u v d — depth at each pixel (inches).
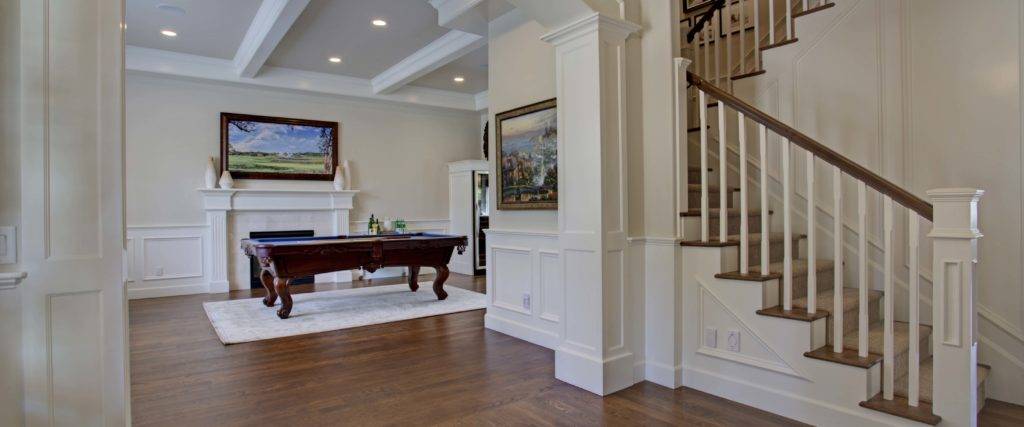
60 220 62.8
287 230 277.3
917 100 117.0
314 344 157.6
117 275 65.7
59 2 63.0
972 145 109.4
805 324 98.3
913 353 88.0
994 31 106.7
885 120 121.7
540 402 110.1
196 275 253.4
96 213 64.7
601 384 113.3
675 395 113.3
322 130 288.0
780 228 142.1
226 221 260.1
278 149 274.7
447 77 282.2
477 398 112.7
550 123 149.8
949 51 112.6
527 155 158.6
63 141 62.9
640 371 122.0
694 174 153.5
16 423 60.9
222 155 259.1
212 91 257.9
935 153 114.4
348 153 297.6
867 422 90.1
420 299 233.6
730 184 154.6
